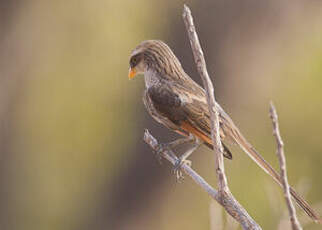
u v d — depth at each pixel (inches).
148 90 377.7
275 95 707.4
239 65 537.3
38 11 611.2
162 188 588.1
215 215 297.4
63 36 697.0
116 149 767.1
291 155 762.2
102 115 788.6
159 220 597.6
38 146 772.0
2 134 613.6
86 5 703.1
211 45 529.7
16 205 679.7
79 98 799.7
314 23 569.6
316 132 764.0
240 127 663.1
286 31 551.5
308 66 695.7
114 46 754.2
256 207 693.3
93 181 790.5
